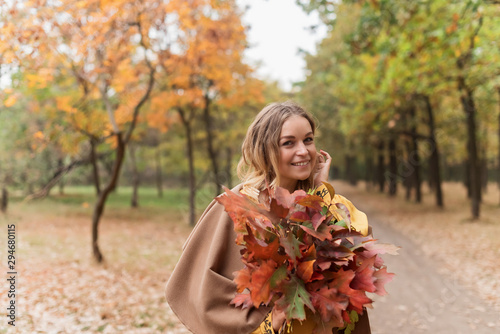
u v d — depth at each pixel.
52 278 6.07
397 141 20.95
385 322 5.16
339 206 1.28
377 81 11.18
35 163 13.67
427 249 9.71
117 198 25.95
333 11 6.60
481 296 6.04
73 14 6.09
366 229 1.45
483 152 21.92
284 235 1.15
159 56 8.52
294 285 1.10
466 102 13.05
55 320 4.36
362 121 15.80
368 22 7.63
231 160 17.86
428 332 4.81
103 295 5.36
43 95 7.73
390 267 8.08
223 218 1.42
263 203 1.20
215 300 1.31
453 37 7.02
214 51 9.97
